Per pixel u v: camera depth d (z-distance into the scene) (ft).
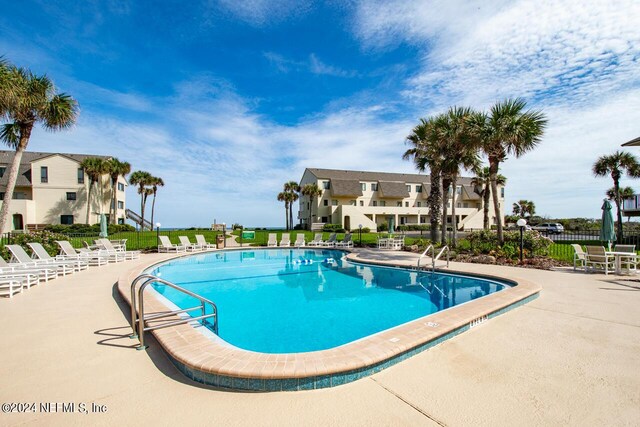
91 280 29.94
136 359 12.04
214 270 43.52
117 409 8.63
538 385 9.91
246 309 23.68
